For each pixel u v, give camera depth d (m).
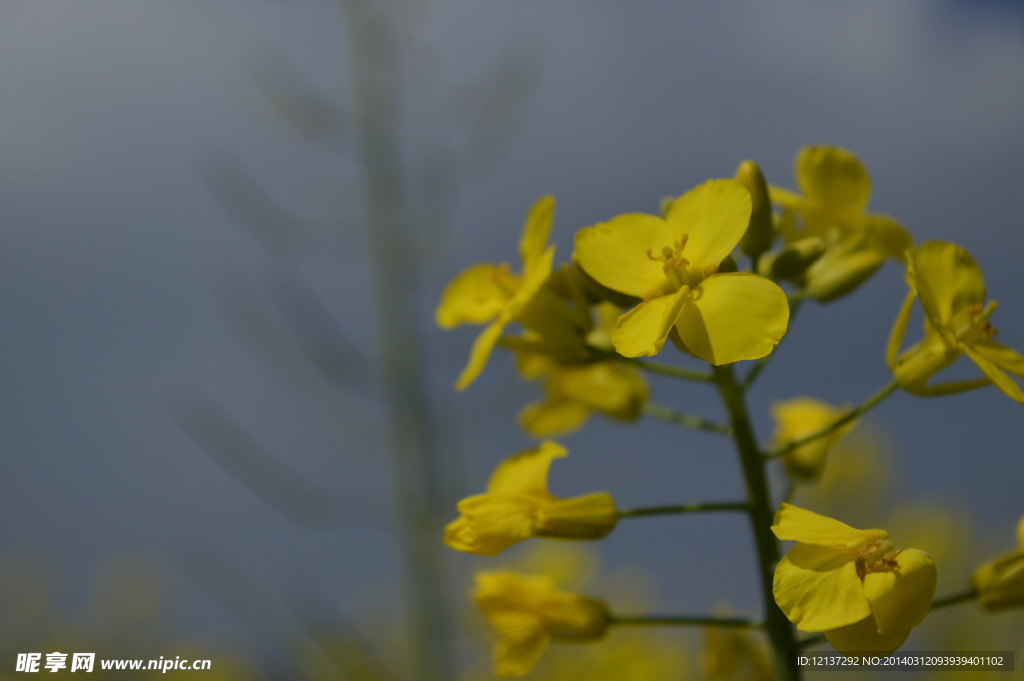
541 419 0.27
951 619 0.49
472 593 0.25
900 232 0.25
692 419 0.26
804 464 0.26
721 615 0.26
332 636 0.35
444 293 0.26
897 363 0.24
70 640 0.64
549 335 0.25
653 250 0.24
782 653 0.25
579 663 0.50
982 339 0.24
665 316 0.23
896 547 0.23
